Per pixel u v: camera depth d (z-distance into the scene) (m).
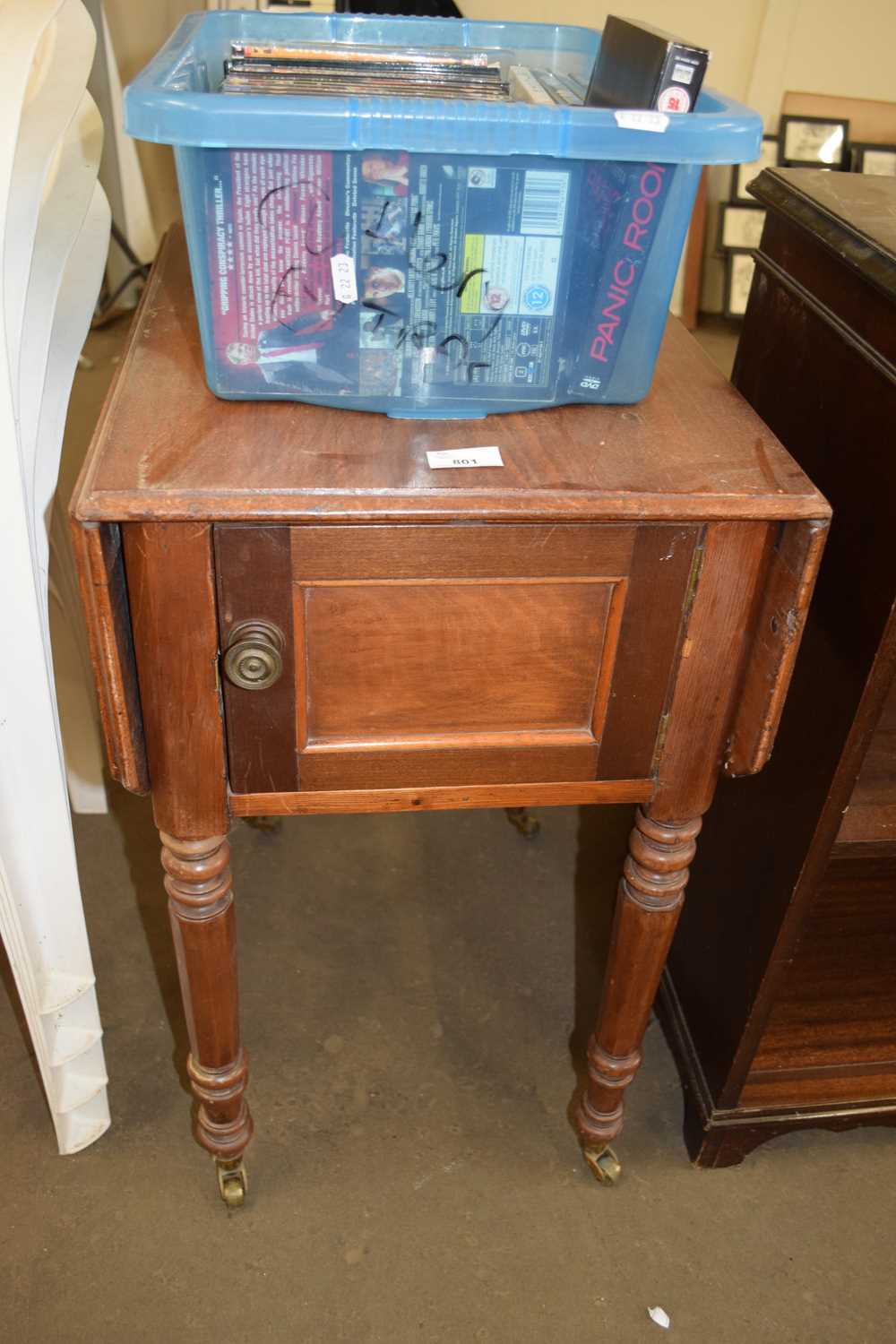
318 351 0.78
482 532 0.72
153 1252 1.05
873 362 0.80
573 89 0.98
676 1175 1.15
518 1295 1.03
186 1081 1.20
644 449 0.78
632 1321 1.02
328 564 0.72
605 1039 1.04
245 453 0.74
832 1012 1.12
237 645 0.74
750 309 1.06
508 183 0.72
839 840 0.92
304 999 1.30
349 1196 1.11
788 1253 1.08
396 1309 1.02
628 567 0.75
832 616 0.88
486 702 0.81
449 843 1.53
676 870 0.92
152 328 0.91
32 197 0.79
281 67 0.86
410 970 1.34
